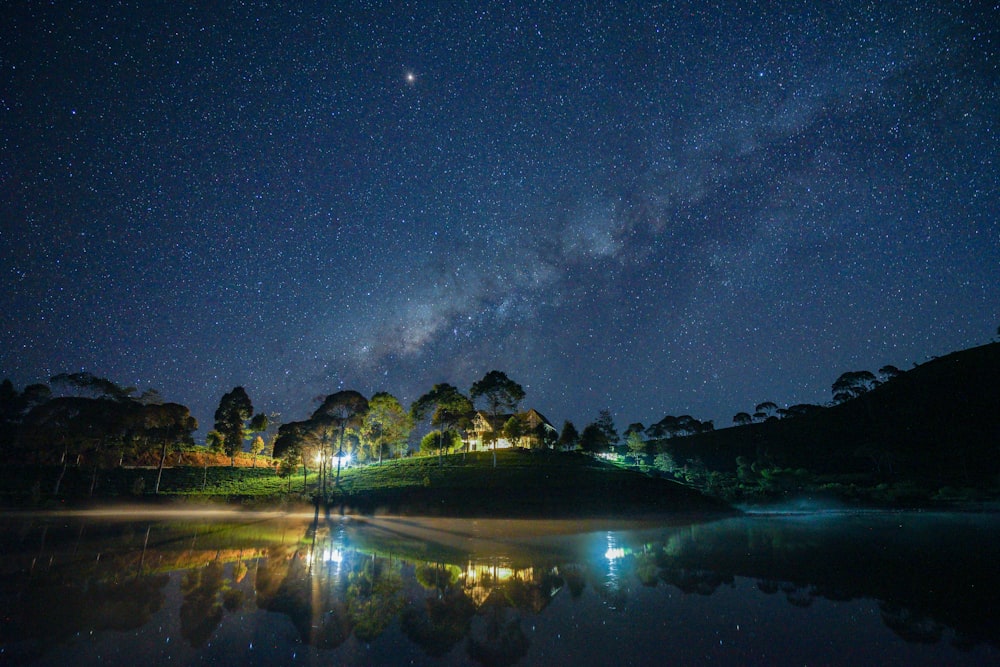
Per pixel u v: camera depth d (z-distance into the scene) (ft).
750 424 441.27
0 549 74.69
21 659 33.71
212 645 37.17
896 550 87.51
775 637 41.22
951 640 40.86
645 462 281.13
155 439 184.34
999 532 114.73
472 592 55.01
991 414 314.76
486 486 170.19
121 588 52.80
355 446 242.99
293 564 67.97
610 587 58.23
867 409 382.63
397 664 34.63
